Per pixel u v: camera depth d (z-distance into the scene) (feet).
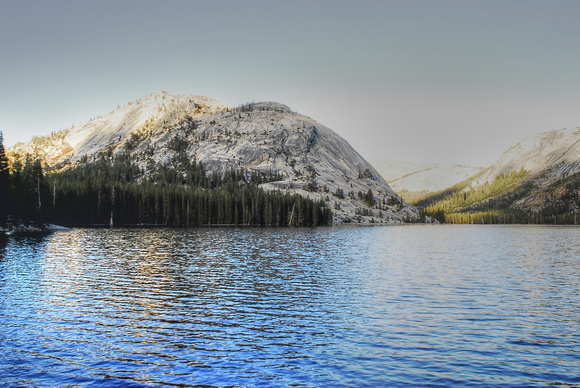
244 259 250.98
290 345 94.89
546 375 79.25
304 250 320.70
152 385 74.02
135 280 174.29
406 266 232.94
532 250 353.51
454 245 410.11
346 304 135.54
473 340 99.35
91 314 119.85
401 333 104.27
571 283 179.11
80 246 315.58
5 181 446.19
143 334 102.27
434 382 75.77
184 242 367.04
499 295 152.35
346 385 74.38
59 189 639.35
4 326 107.14
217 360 85.76
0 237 392.47
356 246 377.30
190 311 124.67
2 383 74.33
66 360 85.20
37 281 169.17
